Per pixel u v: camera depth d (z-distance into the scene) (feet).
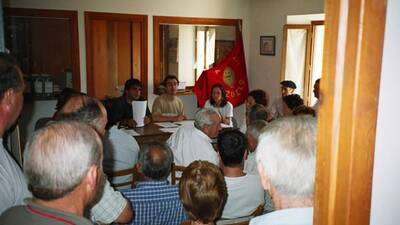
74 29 16.99
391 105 2.26
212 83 19.56
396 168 2.36
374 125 2.22
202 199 5.04
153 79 19.13
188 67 20.30
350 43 2.14
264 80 20.52
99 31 18.13
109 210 4.82
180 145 9.46
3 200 3.73
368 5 2.09
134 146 8.71
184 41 19.90
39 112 16.72
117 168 8.44
